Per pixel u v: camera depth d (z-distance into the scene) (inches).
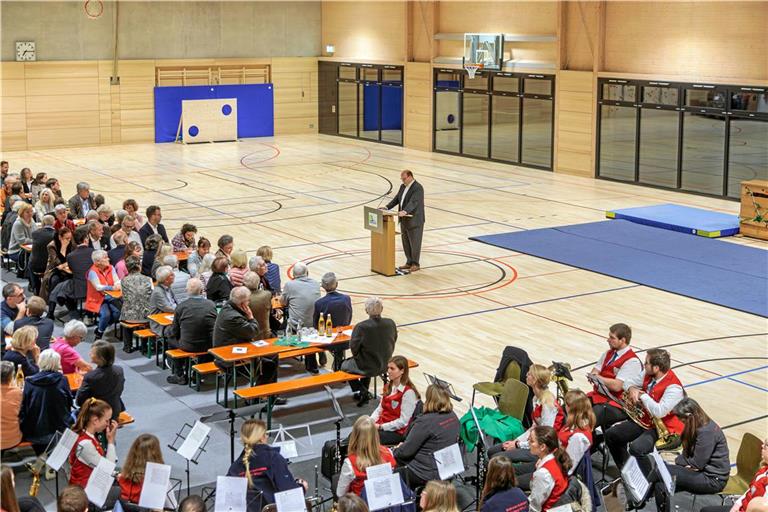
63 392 365.1
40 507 290.4
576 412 326.0
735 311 610.9
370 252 773.3
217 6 1454.2
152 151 1358.3
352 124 1518.2
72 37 1353.3
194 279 480.1
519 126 1225.4
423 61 1364.4
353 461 307.9
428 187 1077.8
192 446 315.9
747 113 948.0
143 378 489.7
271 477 305.6
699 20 992.2
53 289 590.2
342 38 1507.1
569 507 289.3
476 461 378.3
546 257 755.4
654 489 330.0
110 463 297.6
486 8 1251.8
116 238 594.9
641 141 1069.1
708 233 826.2
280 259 743.7
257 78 1512.1
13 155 1307.8
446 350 531.8
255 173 1173.7
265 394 402.9
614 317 596.7
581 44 1128.8
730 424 428.5
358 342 431.8
